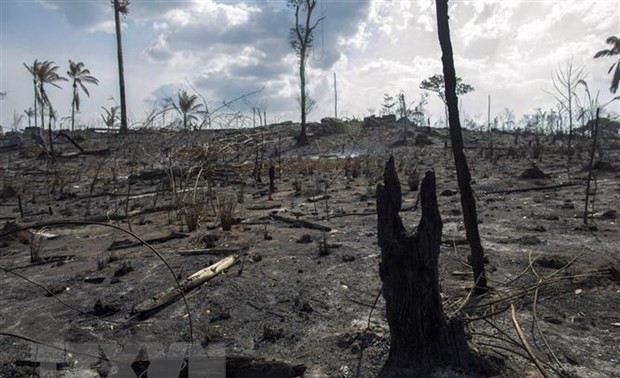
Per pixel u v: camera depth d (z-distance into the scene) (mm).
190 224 8445
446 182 13500
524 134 34031
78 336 4422
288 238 7484
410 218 8828
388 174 3486
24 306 5219
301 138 29016
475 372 3365
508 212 9156
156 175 16016
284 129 32938
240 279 5594
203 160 12297
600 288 5117
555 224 7988
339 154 26016
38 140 30234
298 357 3908
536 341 3992
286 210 10203
